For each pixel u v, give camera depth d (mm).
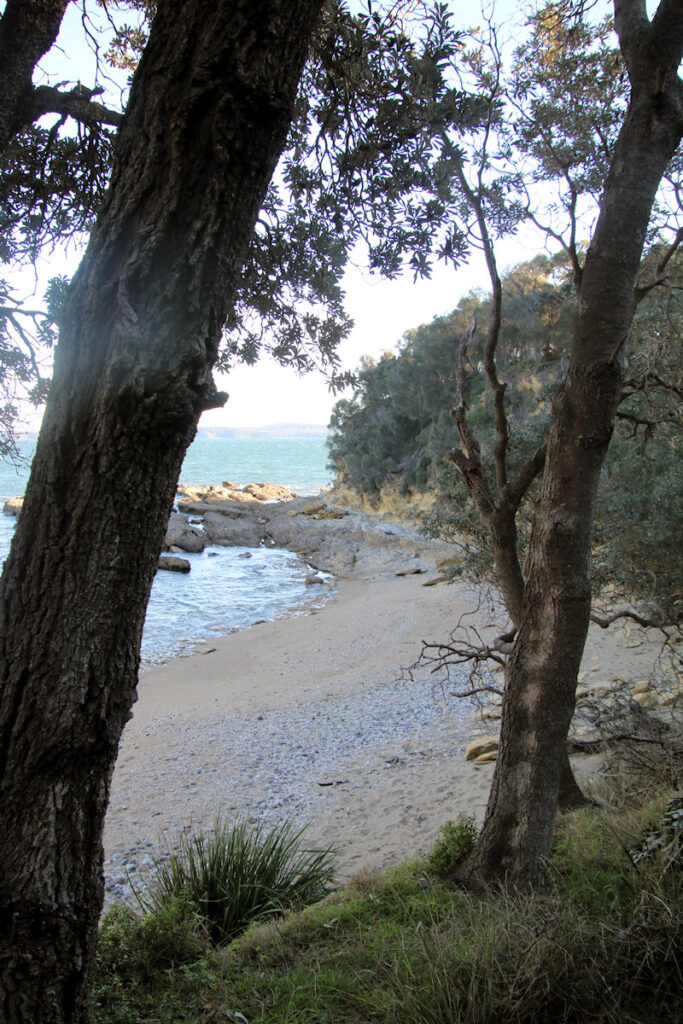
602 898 4422
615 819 5613
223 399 2395
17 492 60906
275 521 41188
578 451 4844
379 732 11883
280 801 9586
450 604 20359
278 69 2225
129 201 2205
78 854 2393
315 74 4906
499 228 5832
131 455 2266
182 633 22000
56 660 2295
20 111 3449
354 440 43062
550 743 4980
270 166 2354
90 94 3594
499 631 16781
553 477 4965
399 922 4789
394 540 33562
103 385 2199
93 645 2316
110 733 2408
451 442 33062
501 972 3539
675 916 3664
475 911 4477
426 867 5688
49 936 2348
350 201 5074
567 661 4945
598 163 6324
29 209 4781
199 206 2193
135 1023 3580
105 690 2359
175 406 2225
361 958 4207
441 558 28938
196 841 6098
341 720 12734
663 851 4453
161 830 8938
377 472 39781
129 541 2326
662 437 7672
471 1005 3381
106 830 9055
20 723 2305
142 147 2209
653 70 4707
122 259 2215
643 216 4742
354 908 5102
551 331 30797
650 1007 3430
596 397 4785
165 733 12945
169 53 2201
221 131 2162
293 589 28297
